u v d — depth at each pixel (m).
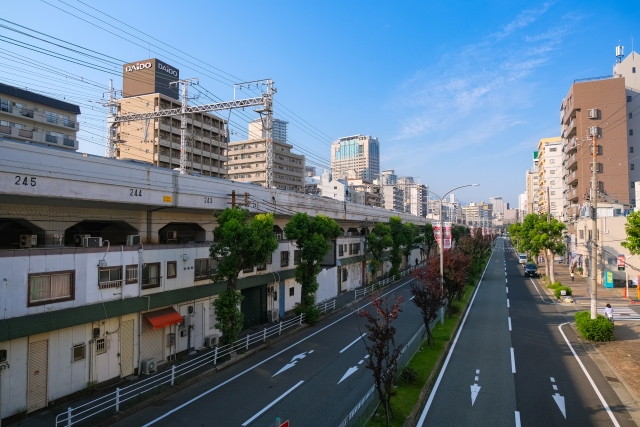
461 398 15.56
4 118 45.84
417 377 16.64
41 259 14.84
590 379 17.59
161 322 19.31
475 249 54.41
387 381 12.46
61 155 17.05
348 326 28.08
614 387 16.67
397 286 47.38
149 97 60.03
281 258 31.56
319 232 28.34
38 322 14.32
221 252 21.03
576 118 60.53
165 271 20.34
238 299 20.91
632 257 43.16
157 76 64.25
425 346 21.84
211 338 22.70
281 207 32.50
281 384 17.39
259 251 20.89
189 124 64.56
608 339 23.27
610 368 18.88
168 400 15.85
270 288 29.53
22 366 14.04
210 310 23.30
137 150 59.59
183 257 21.45
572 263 56.34
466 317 30.91
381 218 58.31
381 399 12.48
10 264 13.87
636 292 39.88
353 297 39.25
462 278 29.45
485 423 13.47
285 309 31.69
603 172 57.00
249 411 14.75
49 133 49.56
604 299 37.09
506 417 13.91
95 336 16.62
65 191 17.09
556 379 17.61
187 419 14.16
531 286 47.25
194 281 22.20
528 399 15.45
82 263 16.33
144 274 19.23
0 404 13.33
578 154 58.88
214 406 15.23
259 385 17.31
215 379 18.14
